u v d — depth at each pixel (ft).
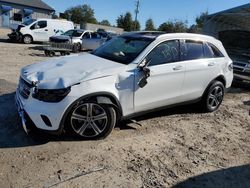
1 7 128.16
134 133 18.56
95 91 16.10
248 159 16.74
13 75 32.19
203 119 22.41
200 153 16.85
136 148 16.63
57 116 15.42
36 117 15.47
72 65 17.52
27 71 17.28
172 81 19.79
